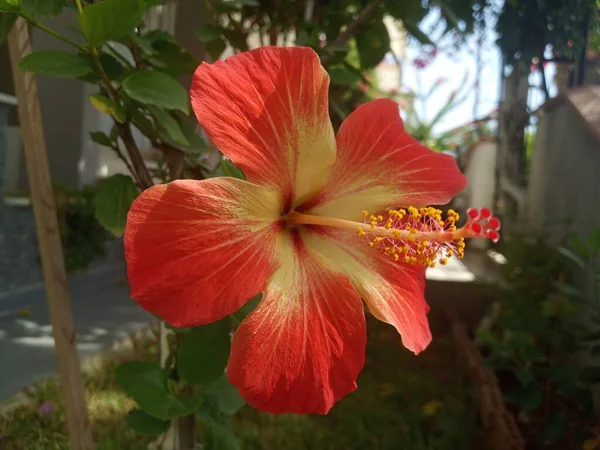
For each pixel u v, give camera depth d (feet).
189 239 0.47
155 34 0.72
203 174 0.78
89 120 3.01
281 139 0.54
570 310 1.31
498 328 1.84
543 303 1.43
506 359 1.43
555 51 1.65
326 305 0.57
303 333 0.54
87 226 2.55
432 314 2.19
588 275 1.37
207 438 0.88
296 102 0.54
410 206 0.64
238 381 0.50
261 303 0.52
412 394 1.48
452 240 0.58
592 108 1.44
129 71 0.65
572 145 1.64
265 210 0.54
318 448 1.14
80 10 0.55
